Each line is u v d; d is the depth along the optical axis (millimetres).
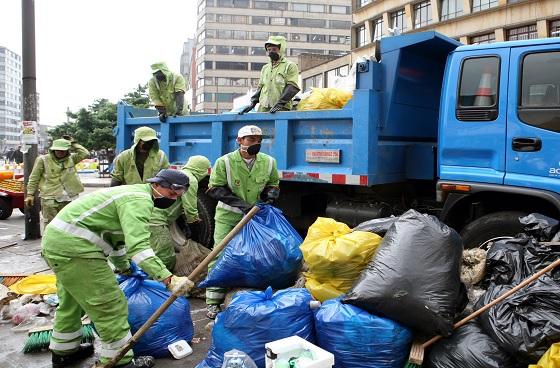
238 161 4512
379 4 37906
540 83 4043
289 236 4242
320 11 84438
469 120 4367
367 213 5152
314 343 3271
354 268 3557
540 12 26609
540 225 3596
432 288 3018
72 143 7289
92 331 3900
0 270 6281
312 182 5133
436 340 3098
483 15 29672
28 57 8398
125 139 7121
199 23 85562
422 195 5422
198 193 6062
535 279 3039
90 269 3160
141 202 3150
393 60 4766
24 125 8453
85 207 3168
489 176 4230
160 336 3629
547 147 3975
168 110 6559
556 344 2668
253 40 82938
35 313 4402
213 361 3279
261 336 3115
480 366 2873
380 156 4793
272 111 5398
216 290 4371
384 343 3002
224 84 82938
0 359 3729
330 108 5172
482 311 3066
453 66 4488
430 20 33625
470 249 4262
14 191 10828
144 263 3010
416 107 5207
